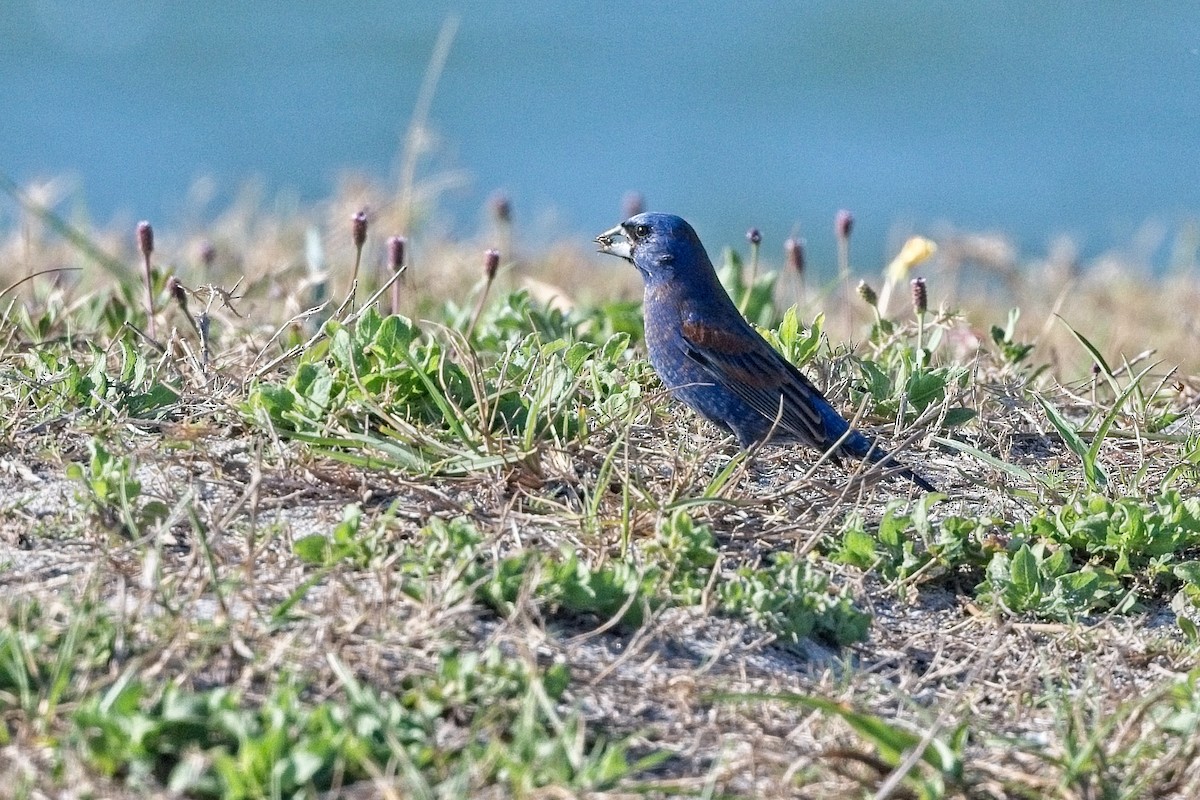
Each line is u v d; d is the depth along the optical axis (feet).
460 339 31.50
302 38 172.14
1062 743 23.45
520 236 61.87
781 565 27.73
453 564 25.38
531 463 29.45
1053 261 62.80
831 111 159.94
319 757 19.77
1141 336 55.77
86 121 145.18
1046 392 38.75
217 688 21.59
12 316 38.11
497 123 151.23
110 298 41.22
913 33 179.93
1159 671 26.89
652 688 23.86
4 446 29.25
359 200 53.88
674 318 35.88
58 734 20.51
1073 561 30.25
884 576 28.89
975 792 21.99
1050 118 156.56
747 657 25.48
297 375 31.22
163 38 169.99
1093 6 189.26
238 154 139.23
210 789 19.72
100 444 27.40
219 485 28.32
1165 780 22.59
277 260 51.39
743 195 137.69
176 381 32.94
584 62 171.63
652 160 144.36
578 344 35.06
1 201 67.26
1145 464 32.68
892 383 36.58
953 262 57.93
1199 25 183.11
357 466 29.09
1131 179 140.87
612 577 25.48
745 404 34.78
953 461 34.50
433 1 187.93
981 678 26.37
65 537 26.12
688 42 178.40
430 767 20.72
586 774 20.58
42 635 22.07
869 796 21.44
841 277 46.09
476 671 22.38
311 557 25.59
